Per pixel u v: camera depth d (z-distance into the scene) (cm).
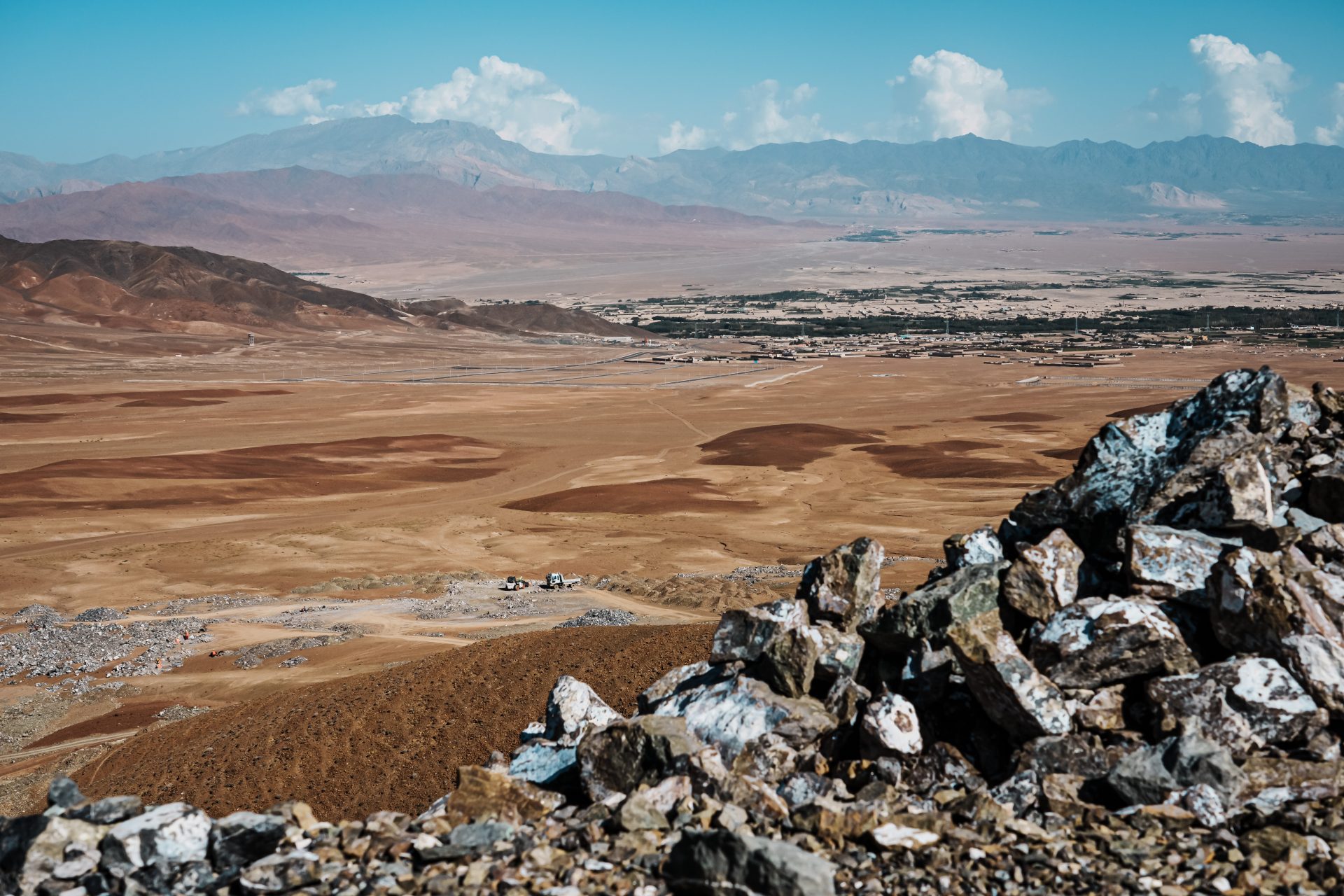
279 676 5038
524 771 1186
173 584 7694
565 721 1253
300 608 6750
